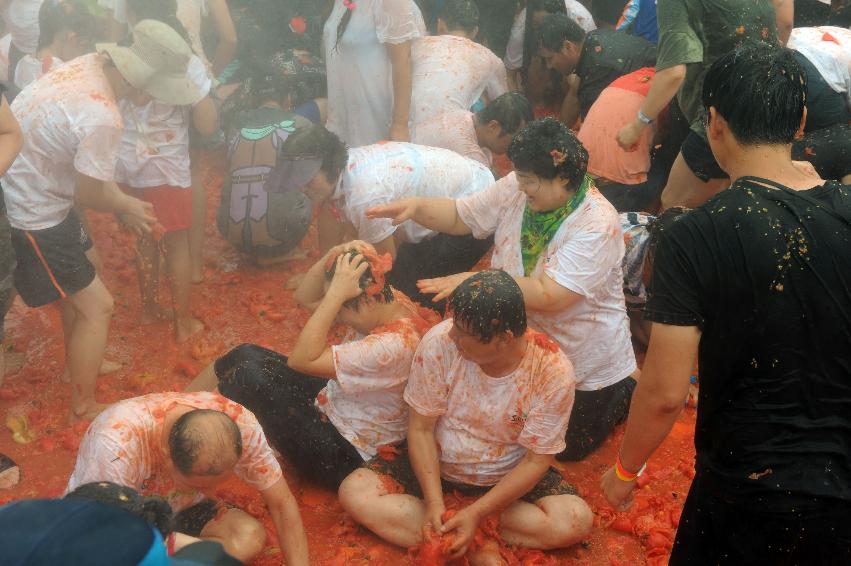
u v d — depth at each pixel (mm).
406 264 4914
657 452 4191
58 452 4141
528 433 3344
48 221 3984
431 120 5305
